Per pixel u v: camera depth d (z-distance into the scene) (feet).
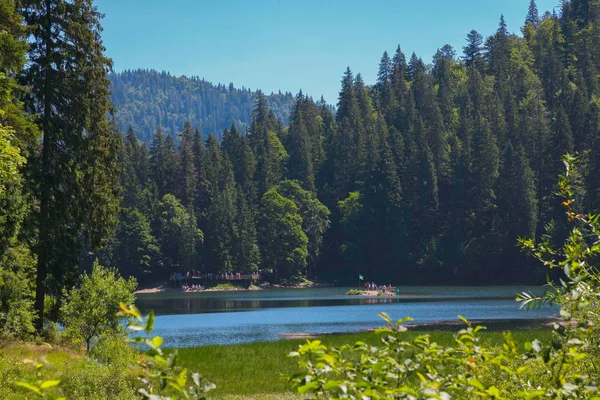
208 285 360.69
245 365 70.79
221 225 368.89
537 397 12.60
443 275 341.21
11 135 69.26
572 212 18.42
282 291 330.75
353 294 282.97
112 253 339.36
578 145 346.74
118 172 109.29
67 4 101.14
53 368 51.72
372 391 11.52
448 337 86.74
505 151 346.74
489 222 344.28
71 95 99.86
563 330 13.32
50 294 105.09
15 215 86.48
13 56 82.38
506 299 211.82
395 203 363.35
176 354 10.99
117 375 47.29
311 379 12.40
